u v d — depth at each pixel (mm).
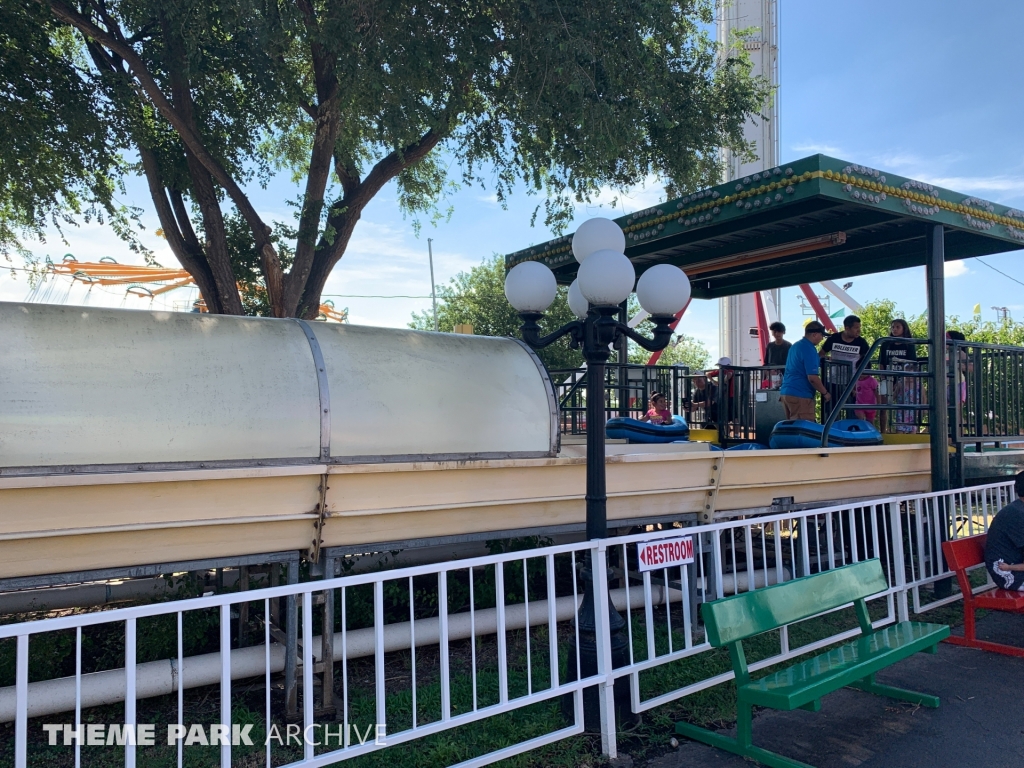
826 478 6523
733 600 3811
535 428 5172
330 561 4414
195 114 10531
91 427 3693
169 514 3820
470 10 8375
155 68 10125
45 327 3854
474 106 10172
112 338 3992
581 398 8789
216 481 3855
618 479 5312
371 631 5012
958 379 7375
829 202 6027
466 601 6230
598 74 8070
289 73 9539
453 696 4668
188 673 4449
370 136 9641
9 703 3928
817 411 9023
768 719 4387
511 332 33031
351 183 10906
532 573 6770
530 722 4207
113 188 11086
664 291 4270
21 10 8766
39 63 9211
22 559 3551
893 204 6176
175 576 5746
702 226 6355
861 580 4699
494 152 10656
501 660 3588
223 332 4391
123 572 3816
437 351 5117
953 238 7930
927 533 6801
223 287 10047
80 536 3627
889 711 4488
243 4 7082
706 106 10516
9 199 10594
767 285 9391
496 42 8438
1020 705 4562
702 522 5914
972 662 5324
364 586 5926
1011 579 5555
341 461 4359
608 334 4160
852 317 8898
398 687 4859
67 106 9250
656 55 9625
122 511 3699
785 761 3689
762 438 8523
